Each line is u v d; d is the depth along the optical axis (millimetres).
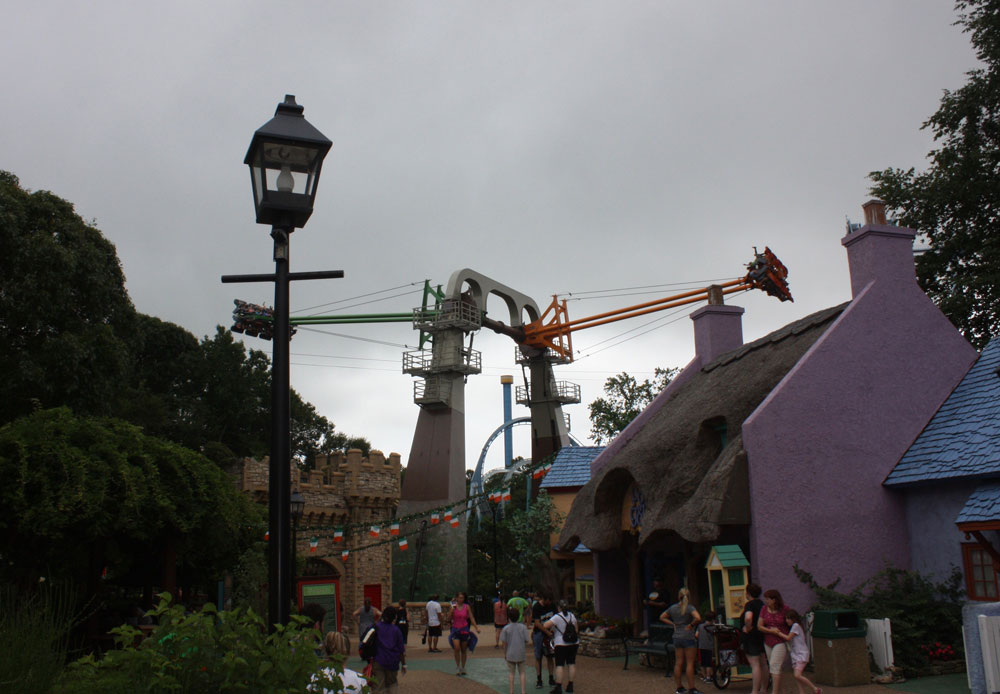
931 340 19000
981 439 16344
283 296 7805
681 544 21188
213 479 19891
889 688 13906
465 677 18719
